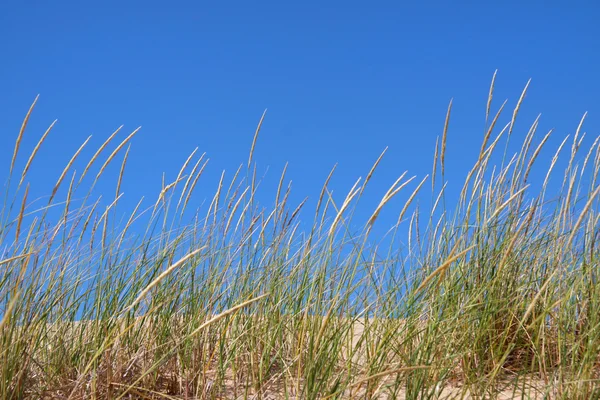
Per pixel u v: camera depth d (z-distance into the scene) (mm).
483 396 2455
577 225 2049
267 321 3059
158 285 3127
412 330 2602
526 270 3268
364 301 3076
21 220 2482
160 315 3137
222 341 2854
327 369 2441
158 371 2988
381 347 2490
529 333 3033
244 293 3203
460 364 2898
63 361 2939
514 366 2986
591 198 2029
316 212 3096
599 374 2613
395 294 2867
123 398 2756
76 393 2668
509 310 2900
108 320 2949
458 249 3082
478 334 2768
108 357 2670
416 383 2334
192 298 3256
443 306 2791
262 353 2902
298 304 3098
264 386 2715
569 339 2803
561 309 2707
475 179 3086
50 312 2959
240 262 3408
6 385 2500
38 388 2719
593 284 2973
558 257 3020
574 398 2359
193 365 3010
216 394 2852
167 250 3256
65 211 2863
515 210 3258
